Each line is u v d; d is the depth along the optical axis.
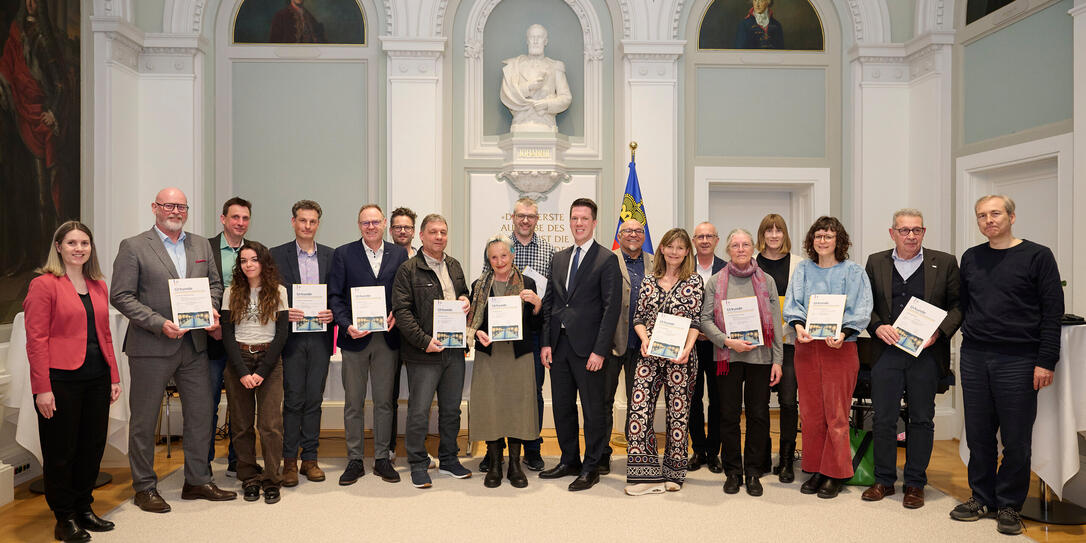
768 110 6.08
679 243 3.65
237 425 3.61
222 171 5.88
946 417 5.22
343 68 5.95
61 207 4.82
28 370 3.55
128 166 5.53
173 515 3.35
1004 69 5.02
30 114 4.48
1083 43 4.29
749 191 6.39
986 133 5.19
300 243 3.94
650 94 5.93
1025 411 3.19
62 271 3.03
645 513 3.39
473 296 3.90
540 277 4.07
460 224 6.02
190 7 5.74
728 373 3.72
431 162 5.85
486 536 3.10
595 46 6.06
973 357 3.34
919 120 5.80
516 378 3.79
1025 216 4.98
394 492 3.70
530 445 4.25
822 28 6.11
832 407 3.67
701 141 6.06
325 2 5.95
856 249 5.98
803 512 3.43
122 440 4.03
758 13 6.08
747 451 3.77
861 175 5.95
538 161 5.87
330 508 3.45
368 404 4.98
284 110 5.92
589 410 3.75
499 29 6.17
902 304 3.56
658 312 3.72
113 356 3.22
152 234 3.42
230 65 5.89
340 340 3.92
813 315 3.59
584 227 3.77
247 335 3.56
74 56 5.01
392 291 3.81
